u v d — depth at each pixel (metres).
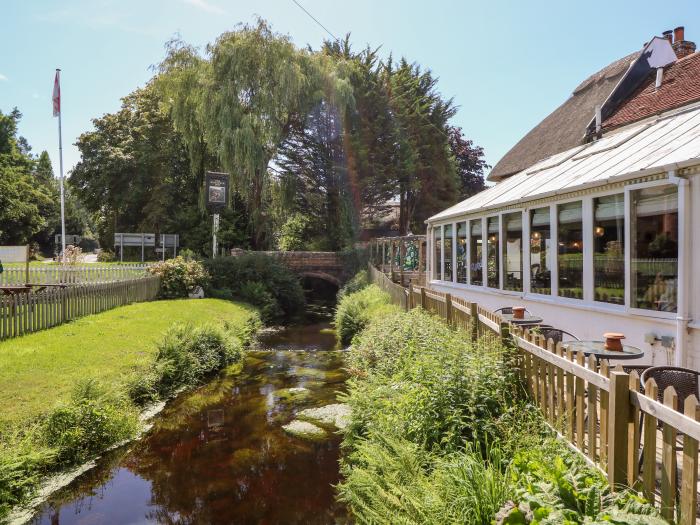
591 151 10.34
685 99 9.67
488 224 12.54
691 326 6.11
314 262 31.28
